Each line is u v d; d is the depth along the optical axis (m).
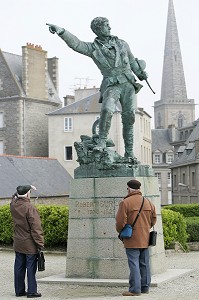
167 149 95.81
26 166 39.97
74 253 11.79
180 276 12.12
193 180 61.38
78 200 11.84
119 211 9.99
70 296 10.18
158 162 95.38
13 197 10.76
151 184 12.16
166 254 18.30
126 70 12.02
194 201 60.38
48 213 19.02
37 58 61.69
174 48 156.88
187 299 9.62
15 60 62.41
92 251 11.63
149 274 10.35
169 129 98.31
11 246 20.19
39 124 61.56
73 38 11.92
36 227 10.36
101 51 12.01
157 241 12.21
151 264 11.88
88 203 11.74
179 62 157.00
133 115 12.26
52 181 40.84
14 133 59.72
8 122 60.09
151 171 12.39
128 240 10.00
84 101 61.38
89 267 11.62
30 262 10.34
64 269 14.26
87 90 67.62
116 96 11.98
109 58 11.98
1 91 60.62
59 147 60.78
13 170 37.94
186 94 155.88
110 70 11.98
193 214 26.97
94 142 12.17
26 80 60.34
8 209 20.27
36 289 10.32
